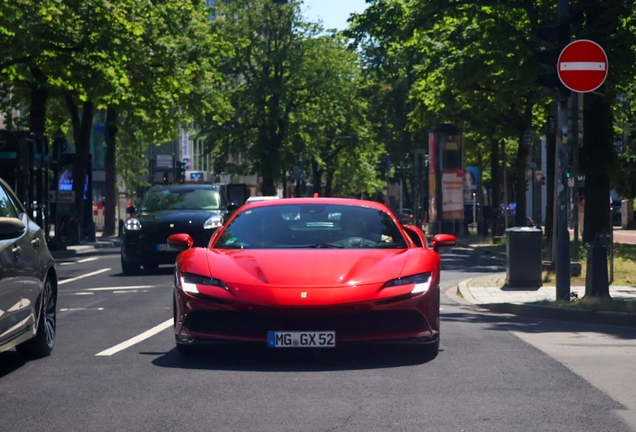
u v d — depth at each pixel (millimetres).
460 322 13023
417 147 65812
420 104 41000
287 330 8875
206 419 6734
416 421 6633
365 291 8953
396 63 65125
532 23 27641
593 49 15133
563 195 15156
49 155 35438
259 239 10227
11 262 8570
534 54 27453
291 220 10492
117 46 31250
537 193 61750
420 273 9289
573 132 15352
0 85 36906
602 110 27906
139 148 61938
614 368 8883
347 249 9898
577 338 11203
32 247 9367
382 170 86875
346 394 7621
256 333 8930
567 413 6883
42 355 9766
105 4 30281
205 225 22422
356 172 85062
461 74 29469
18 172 31125
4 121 39406
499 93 29016
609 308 13500
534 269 18391
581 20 26641
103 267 26438
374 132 72000
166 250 22328
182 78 37906
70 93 37625
